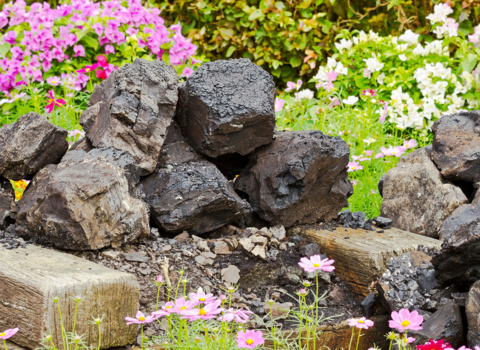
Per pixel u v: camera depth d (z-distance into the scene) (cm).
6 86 473
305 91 446
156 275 215
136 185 239
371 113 436
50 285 170
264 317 212
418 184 294
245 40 579
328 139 270
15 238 226
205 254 235
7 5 489
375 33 547
